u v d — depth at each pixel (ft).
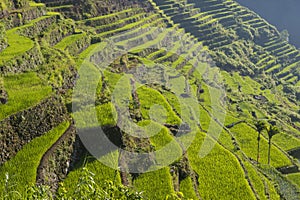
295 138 239.30
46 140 100.17
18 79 121.90
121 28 286.87
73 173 99.09
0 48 144.56
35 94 108.27
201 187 123.34
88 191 45.27
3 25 157.99
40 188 48.42
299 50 560.20
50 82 130.21
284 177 164.55
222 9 513.45
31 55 146.30
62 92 130.82
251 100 320.09
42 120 103.09
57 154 97.45
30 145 97.14
